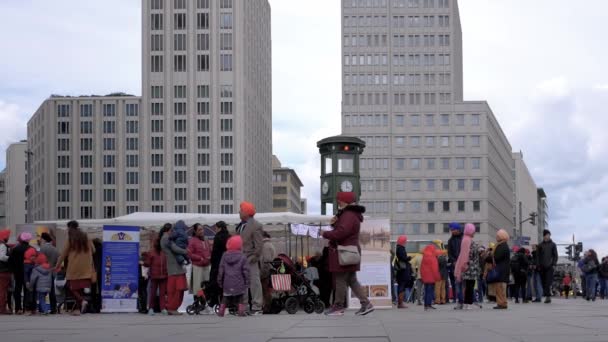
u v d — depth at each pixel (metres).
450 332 9.59
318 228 23.73
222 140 144.38
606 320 12.39
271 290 19.47
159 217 24.70
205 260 19.34
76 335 9.88
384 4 131.50
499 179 149.50
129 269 20.92
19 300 20.56
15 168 175.12
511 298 32.28
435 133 130.38
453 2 133.25
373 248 21.94
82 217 149.75
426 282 20.11
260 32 170.38
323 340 8.39
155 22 146.25
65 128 151.50
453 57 131.12
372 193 130.12
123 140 149.88
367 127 130.50
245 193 146.25
